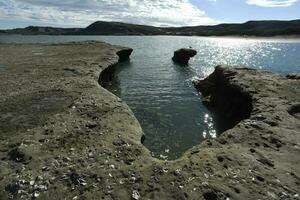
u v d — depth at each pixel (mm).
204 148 16797
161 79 49812
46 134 17812
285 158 15414
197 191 12484
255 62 78500
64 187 12938
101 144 16750
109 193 12516
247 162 14711
